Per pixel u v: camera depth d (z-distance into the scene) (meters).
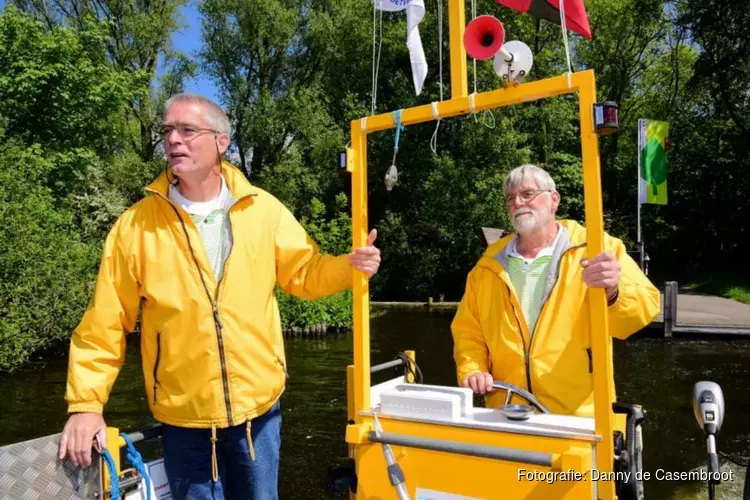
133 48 22.72
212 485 2.08
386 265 21.30
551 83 1.76
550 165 19.91
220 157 2.20
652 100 27.20
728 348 10.48
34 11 21.64
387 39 21.33
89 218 18.89
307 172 22.31
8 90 16.16
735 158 22.94
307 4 24.58
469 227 19.94
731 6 20.50
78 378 1.94
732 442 5.89
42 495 1.82
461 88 1.99
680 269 23.78
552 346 2.43
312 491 5.01
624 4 23.30
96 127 18.09
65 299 11.01
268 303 2.20
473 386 2.36
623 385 8.15
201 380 2.03
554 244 2.58
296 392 8.38
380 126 2.08
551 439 1.74
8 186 12.05
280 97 23.91
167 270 2.05
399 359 2.71
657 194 11.68
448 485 1.90
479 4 19.31
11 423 7.18
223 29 23.78
